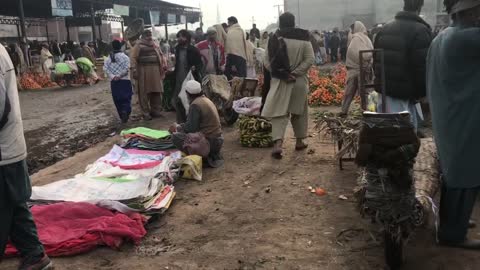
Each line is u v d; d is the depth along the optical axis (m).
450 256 4.03
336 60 29.48
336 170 6.42
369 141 3.66
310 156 7.18
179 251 4.36
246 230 4.73
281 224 4.83
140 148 7.49
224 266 4.06
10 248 4.37
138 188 5.31
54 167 7.42
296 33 6.94
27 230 3.91
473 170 3.73
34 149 9.05
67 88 20.53
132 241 4.52
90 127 10.96
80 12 33.62
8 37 34.06
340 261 4.04
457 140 3.73
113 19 34.91
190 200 5.61
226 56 12.60
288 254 4.20
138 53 10.59
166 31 37.72
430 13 32.50
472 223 4.58
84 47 24.69
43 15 31.47
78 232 4.57
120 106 10.79
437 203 4.82
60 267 4.14
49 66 22.36
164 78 11.62
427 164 4.62
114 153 7.17
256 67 17.23
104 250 4.43
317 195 5.55
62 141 9.64
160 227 4.89
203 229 4.81
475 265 3.87
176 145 6.78
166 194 5.52
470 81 3.65
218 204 5.45
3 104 3.56
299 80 7.06
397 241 3.73
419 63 5.18
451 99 3.73
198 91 6.93
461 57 3.64
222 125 9.83
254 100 8.91
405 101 5.42
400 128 3.62
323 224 4.77
